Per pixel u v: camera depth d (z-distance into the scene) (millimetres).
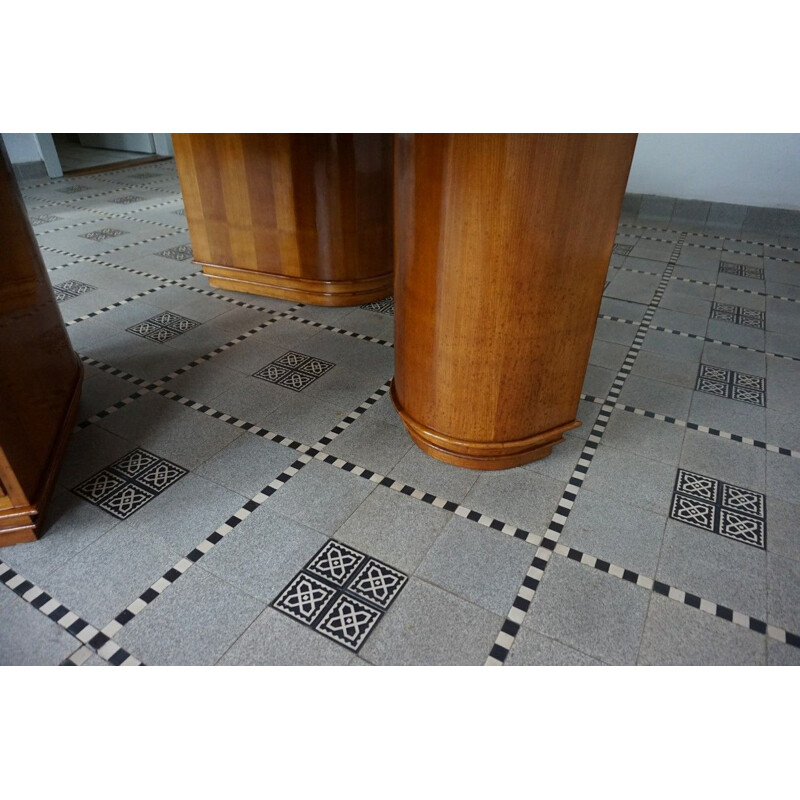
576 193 1721
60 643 1636
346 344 3326
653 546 1984
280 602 1768
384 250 3748
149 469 2289
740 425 2658
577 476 2301
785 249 5230
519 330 1938
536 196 1671
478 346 1975
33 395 2096
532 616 1741
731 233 5668
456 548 1965
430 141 1694
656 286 4328
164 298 3893
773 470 2361
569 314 1978
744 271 4672
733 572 1894
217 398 2771
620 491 2227
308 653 1626
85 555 1907
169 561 1893
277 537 1990
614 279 4449
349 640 1662
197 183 3646
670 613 1757
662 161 5930
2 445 1782
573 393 2225
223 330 3461
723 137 5586
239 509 2104
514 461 2309
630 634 1695
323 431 2543
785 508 2160
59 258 4570
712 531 2051
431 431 2281
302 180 3381
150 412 2648
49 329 2381
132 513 2076
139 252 4738
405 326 2176
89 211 5914
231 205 3643
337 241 3562
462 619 1729
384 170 3465
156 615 1719
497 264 1787
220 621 1706
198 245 3908
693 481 2289
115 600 1761
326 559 1913
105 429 2520
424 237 1882
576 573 1882
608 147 1686
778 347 3434
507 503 2158
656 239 5453
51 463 2121
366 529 2031
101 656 1604
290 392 2836
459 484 2246
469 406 2137
